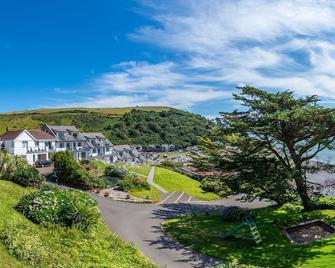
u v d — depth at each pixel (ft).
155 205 154.30
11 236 62.44
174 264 82.43
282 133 119.55
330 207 121.90
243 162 124.57
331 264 79.36
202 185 209.36
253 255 89.81
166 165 281.74
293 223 111.75
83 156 297.74
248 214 121.49
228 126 123.65
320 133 115.55
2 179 103.35
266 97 116.88
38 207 77.87
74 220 79.71
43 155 258.78
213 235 106.01
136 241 97.09
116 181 177.27
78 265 62.23
